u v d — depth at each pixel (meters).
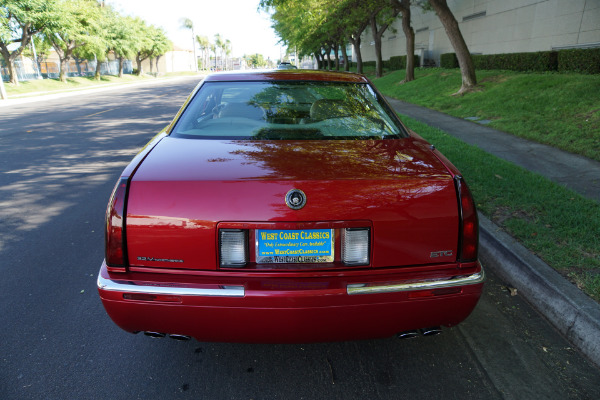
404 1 20.70
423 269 2.03
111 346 2.63
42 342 2.66
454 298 2.03
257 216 1.91
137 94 26.83
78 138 10.52
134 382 2.31
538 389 2.27
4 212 5.10
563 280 2.99
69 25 34.78
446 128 9.49
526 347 2.62
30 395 2.20
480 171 5.66
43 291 3.29
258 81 3.11
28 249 4.04
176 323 1.98
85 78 48.50
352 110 2.89
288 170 2.05
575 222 3.97
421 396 2.21
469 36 24.28
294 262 1.97
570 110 9.06
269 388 2.27
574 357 2.53
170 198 1.95
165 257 1.96
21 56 39.03
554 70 14.80
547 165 6.24
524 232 3.78
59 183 6.38
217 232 1.93
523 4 18.92
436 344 2.66
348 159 2.22
